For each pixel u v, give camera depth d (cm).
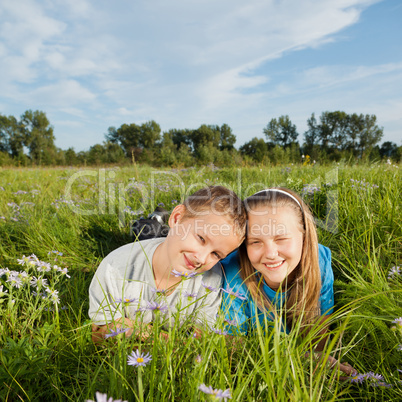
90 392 113
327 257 205
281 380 107
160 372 115
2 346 153
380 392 141
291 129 9494
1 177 880
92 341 161
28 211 432
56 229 359
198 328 160
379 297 182
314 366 141
